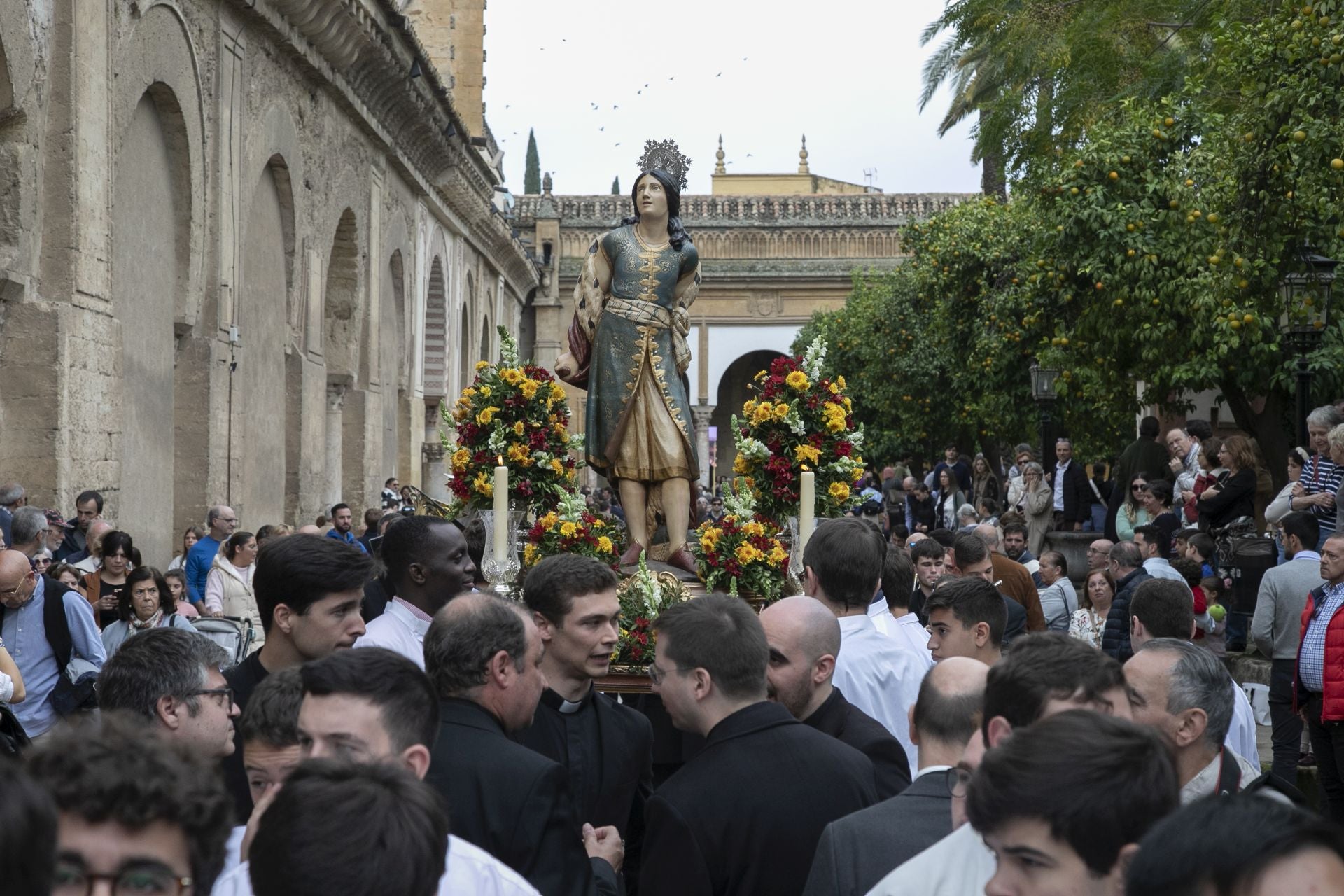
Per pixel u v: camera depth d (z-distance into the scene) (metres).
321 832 2.14
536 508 8.95
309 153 19.42
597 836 4.31
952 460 26.30
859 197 49.72
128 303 13.41
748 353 49.56
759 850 3.78
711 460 49.31
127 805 2.01
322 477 20.45
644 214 8.74
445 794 3.69
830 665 4.59
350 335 22.56
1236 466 12.48
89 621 7.72
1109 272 16.27
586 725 4.83
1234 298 13.10
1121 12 20.42
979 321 25.92
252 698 3.42
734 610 4.09
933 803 3.50
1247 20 16.34
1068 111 20.97
